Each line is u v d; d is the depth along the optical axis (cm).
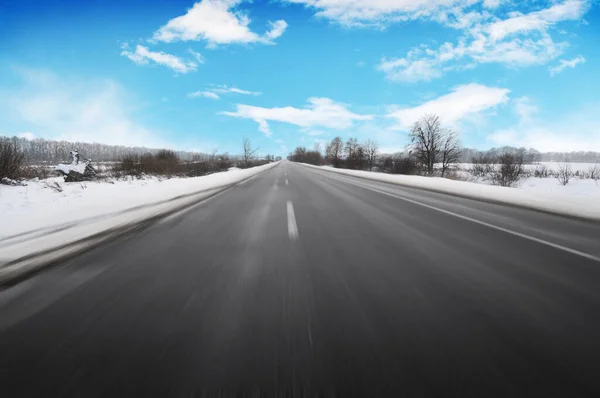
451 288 249
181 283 259
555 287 252
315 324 192
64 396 135
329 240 400
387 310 211
